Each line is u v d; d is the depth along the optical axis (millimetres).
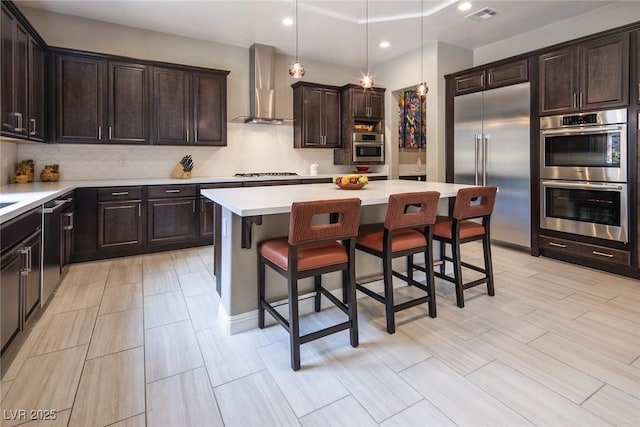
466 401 1678
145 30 4523
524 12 4109
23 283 2170
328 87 5680
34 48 3408
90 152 4324
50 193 2758
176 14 4094
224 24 4395
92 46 4230
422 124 6938
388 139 6012
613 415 1573
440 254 3381
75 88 3904
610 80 3354
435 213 2471
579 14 4164
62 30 4062
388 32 4691
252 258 2396
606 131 3393
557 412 1596
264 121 5156
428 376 1871
